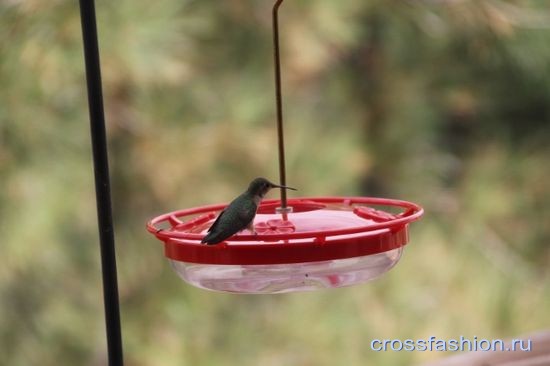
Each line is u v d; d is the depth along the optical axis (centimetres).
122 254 1072
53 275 1034
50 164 985
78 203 994
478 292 1140
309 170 1096
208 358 1079
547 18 1103
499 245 1180
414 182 1226
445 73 1246
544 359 516
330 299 1135
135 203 1062
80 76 955
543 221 1188
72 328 1066
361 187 1211
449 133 1304
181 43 1033
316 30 1121
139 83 991
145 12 976
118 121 1030
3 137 970
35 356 1062
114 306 389
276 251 397
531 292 1150
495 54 1163
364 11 1176
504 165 1216
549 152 1241
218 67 1102
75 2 938
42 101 970
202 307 1097
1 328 1059
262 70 1111
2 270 994
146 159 1033
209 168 1040
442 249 1167
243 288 408
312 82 1226
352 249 401
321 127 1160
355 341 1112
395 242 418
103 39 950
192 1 1081
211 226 408
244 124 1052
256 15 1123
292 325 1118
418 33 1213
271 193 1062
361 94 1248
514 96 1257
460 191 1216
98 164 384
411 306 1130
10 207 977
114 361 390
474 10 1111
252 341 1106
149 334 1079
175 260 426
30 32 943
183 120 1052
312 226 413
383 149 1236
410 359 1108
